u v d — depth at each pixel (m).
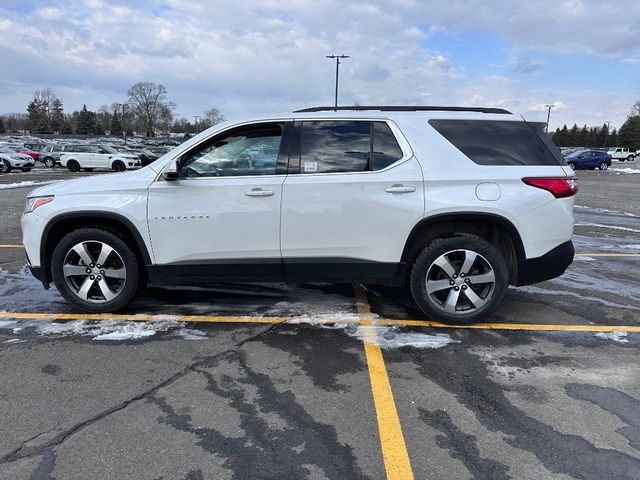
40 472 2.44
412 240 4.17
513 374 3.49
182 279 4.33
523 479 2.42
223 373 3.47
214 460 2.54
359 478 2.42
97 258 4.44
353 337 4.10
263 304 4.89
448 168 4.13
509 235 4.15
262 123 4.24
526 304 5.00
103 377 3.39
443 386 3.31
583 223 10.94
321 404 3.07
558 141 115.31
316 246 4.18
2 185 18.88
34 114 119.75
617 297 5.26
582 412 3.01
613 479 2.42
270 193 4.12
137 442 2.68
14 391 3.20
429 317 4.46
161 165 4.29
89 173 29.42
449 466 2.51
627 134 100.69
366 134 4.20
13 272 6.05
